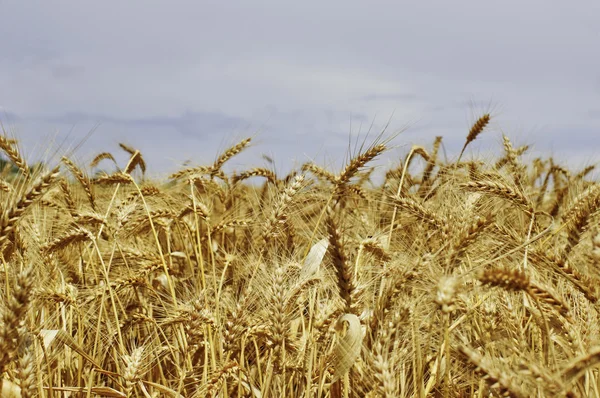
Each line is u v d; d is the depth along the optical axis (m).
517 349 1.38
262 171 1.96
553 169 2.28
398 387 1.41
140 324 1.70
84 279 1.75
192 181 1.88
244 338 1.49
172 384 1.58
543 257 1.42
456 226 1.55
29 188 1.40
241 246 2.00
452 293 1.31
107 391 1.41
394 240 1.69
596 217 1.48
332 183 1.80
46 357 1.41
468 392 1.47
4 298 1.38
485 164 1.80
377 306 1.41
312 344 1.47
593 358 1.24
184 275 1.90
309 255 1.57
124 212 1.74
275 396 1.49
